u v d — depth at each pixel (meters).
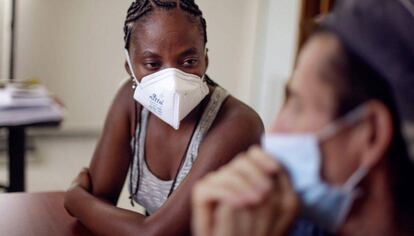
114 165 1.03
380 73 0.34
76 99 3.34
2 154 2.92
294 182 0.36
